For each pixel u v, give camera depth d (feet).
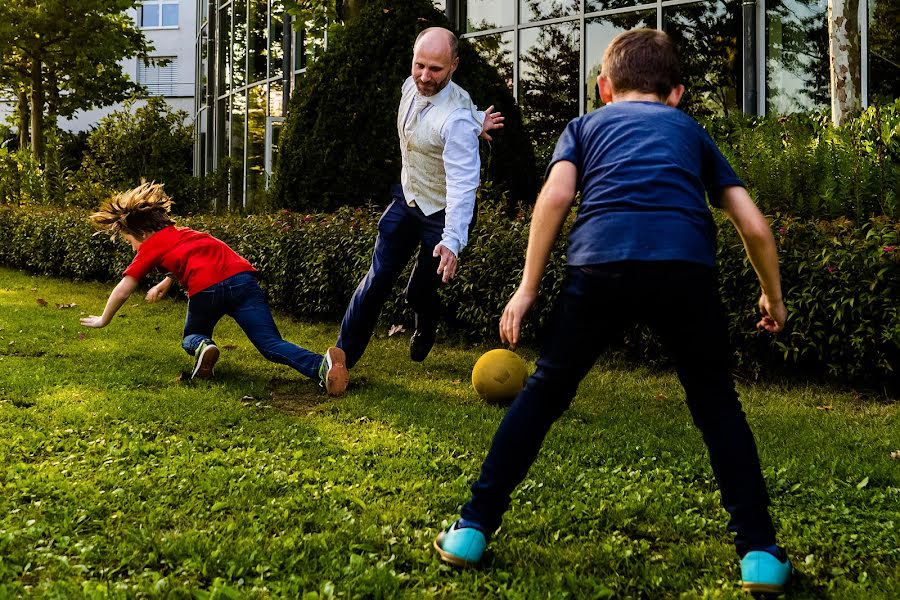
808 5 34.14
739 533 7.91
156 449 12.24
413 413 14.92
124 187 56.90
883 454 12.62
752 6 35.37
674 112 8.27
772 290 7.91
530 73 42.65
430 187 15.62
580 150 8.27
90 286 35.40
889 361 17.11
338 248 25.09
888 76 32.40
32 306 28.43
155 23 104.63
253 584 7.84
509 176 26.40
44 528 8.91
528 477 11.10
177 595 7.52
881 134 20.71
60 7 63.82
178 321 25.68
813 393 17.21
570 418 14.71
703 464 11.75
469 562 8.21
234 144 67.15
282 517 9.43
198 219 32.50
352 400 15.79
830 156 20.35
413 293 16.55
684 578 8.13
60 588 7.55
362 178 26.81
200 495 10.16
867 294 16.62
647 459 12.06
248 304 17.31
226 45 70.28
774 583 7.61
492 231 22.25
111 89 73.31
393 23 26.63
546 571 8.25
